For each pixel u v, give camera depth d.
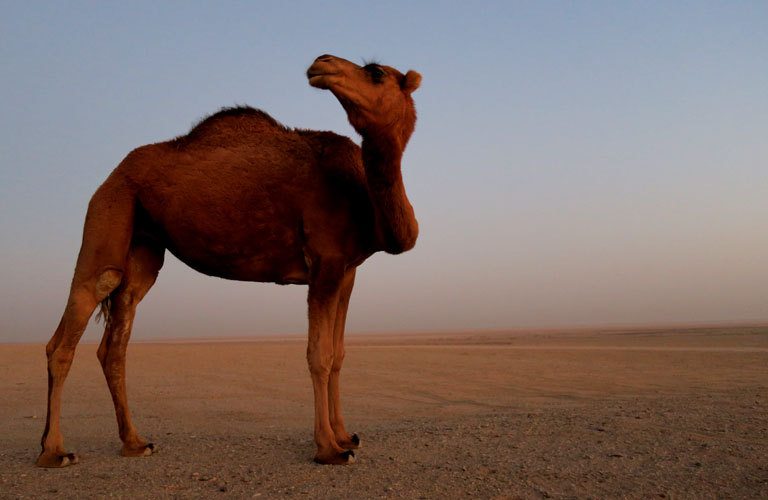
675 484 4.63
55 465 5.57
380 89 5.64
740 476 4.77
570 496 4.39
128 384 14.48
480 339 62.03
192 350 27.62
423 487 4.67
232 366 18.98
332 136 6.58
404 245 5.99
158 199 6.22
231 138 6.51
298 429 8.41
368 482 4.84
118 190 6.22
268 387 14.05
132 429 6.24
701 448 5.72
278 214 6.13
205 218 6.15
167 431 8.38
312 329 5.77
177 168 6.28
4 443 7.30
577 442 6.22
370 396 12.70
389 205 5.75
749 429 6.51
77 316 5.92
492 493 4.49
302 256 6.32
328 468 5.33
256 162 6.25
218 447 6.45
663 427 6.79
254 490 4.66
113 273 6.11
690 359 19.83
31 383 14.20
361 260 6.45
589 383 14.30
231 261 6.38
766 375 14.50
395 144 5.73
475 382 14.97
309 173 6.17
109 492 4.70
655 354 22.31
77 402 11.46
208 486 4.84
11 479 5.14
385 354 24.19
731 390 11.19
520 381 15.03
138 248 6.62
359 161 6.34
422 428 7.65
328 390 6.31
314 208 6.02
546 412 8.81
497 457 5.64
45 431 5.74
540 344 38.22
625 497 4.34
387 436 6.94
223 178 6.18
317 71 5.52
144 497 4.55
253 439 6.95
